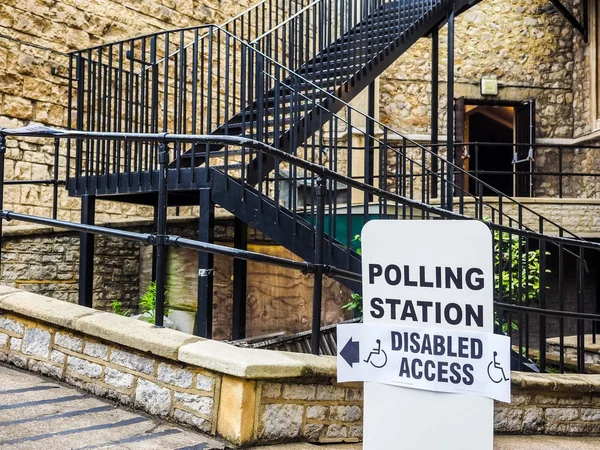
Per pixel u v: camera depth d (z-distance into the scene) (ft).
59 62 23.16
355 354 6.68
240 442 8.50
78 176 18.13
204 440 8.59
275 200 14.98
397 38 22.47
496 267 18.02
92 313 10.72
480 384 6.10
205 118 27.86
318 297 10.43
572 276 29.60
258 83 16.35
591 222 26.99
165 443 8.30
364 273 6.73
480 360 6.12
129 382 9.75
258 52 16.16
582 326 15.23
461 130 35.83
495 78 37.78
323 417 9.64
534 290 18.85
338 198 26.30
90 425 8.74
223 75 28.73
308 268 10.27
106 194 17.39
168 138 10.49
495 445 10.91
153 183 16.44
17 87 21.86
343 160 33.09
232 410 8.61
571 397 12.69
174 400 9.21
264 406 8.89
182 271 21.81
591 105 36.68
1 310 11.77
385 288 6.63
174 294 21.85
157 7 26.48
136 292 22.24
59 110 23.13
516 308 13.61
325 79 20.70
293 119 16.46
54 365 10.78
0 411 8.95
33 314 11.00
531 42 38.32
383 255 6.65
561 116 38.32
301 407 9.36
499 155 51.75
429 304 6.40
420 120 36.70
